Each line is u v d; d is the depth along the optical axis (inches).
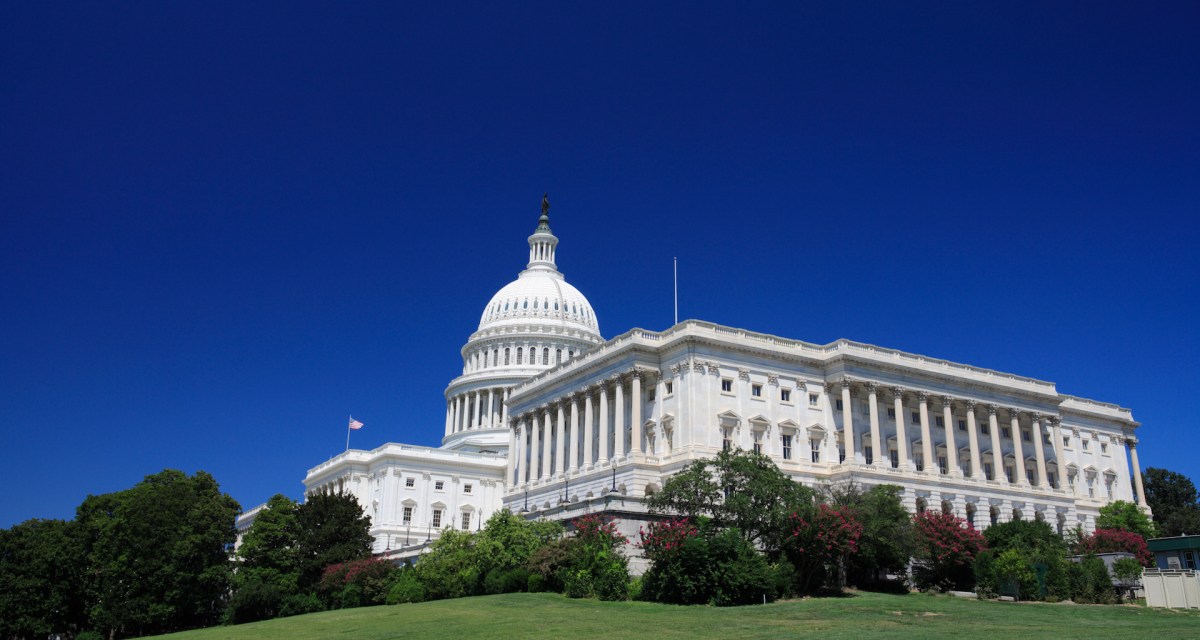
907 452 4279.0
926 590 3078.2
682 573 2503.7
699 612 2294.5
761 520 2733.8
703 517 2704.2
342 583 3656.5
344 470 6127.0
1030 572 2896.2
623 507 2984.7
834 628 1978.3
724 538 2549.2
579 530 2896.2
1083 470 5251.0
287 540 4013.3
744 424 4015.8
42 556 3816.4
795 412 4192.9
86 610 3922.2
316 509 4109.3
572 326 7288.4
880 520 2908.5
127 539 3814.0
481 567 3144.7
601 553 2738.7
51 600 3786.9
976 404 4598.9
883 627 1999.3
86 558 3954.2
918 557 3073.3
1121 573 2979.8
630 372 4143.7
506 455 6235.2
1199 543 2977.4
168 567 3725.4
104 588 3740.2
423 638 2030.0
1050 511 4660.4
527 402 5004.9
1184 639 1695.4
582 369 4485.7
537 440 4822.8
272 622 3006.9
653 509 2942.9
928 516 3203.7
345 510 4128.9
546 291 7490.2
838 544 2733.8
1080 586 2896.2
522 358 7081.7
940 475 4308.6
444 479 5915.4
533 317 7303.2
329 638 2182.6
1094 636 1770.4
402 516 5703.7
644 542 2679.6
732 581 2470.5
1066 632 1876.2
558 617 2246.6
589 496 3821.4
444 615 2474.2
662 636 1893.5
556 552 2913.4
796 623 2076.8
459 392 7052.2
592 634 1951.3
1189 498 5733.3
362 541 4045.3
